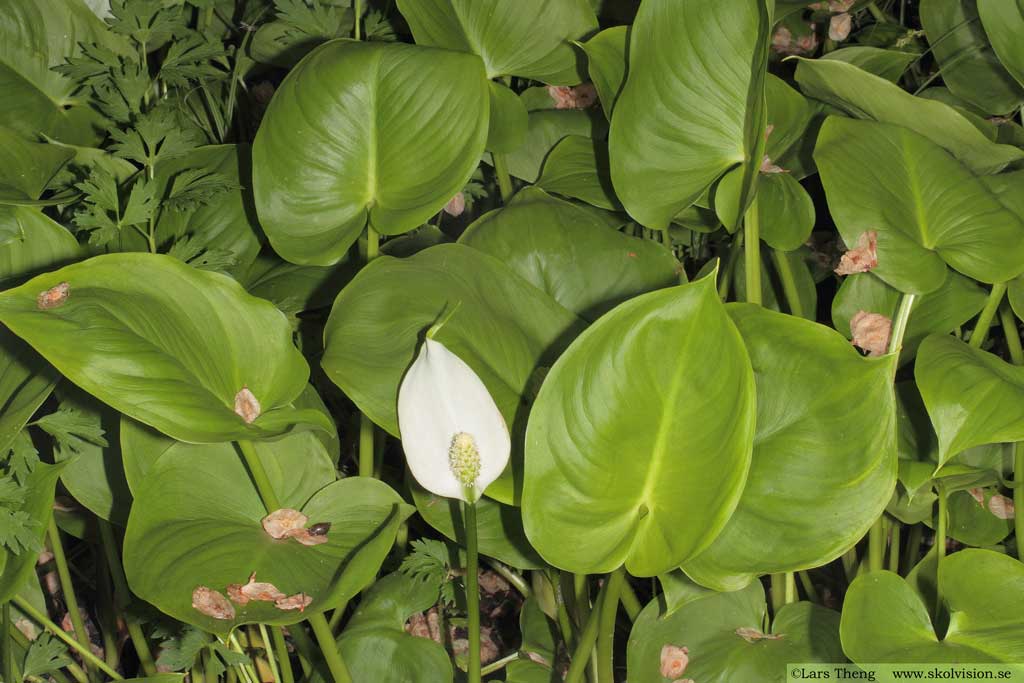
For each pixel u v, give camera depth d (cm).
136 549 97
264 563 97
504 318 102
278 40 117
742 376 92
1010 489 107
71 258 103
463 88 103
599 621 99
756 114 100
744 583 95
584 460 94
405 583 106
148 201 105
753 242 105
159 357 94
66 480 105
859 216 101
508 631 118
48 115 113
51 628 104
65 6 113
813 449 96
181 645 102
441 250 103
